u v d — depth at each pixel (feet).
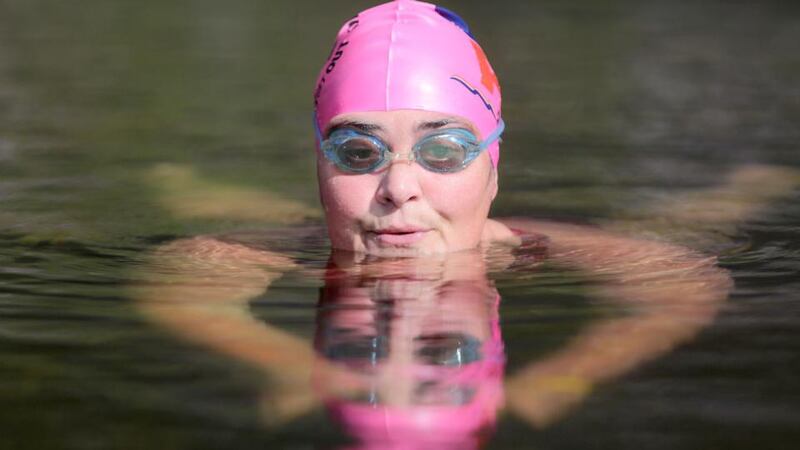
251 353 8.72
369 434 7.08
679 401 7.67
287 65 31.09
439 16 13.51
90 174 17.81
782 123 22.35
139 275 11.60
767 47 35.24
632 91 26.71
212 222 14.98
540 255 12.68
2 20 42.42
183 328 9.44
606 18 45.03
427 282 11.19
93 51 33.60
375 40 12.78
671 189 16.96
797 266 11.98
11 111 23.50
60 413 7.46
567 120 22.91
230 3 50.83
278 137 21.35
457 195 12.25
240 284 11.17
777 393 7.80
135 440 6.97
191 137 21.18
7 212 15.06
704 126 22.11
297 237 14.07
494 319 9.74
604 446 6.89
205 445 6.89
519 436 7.07
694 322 9.59
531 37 38.27
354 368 8.36
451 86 12.44
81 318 9.78
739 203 16.01
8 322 9.64
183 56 32.81
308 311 10.02
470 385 7.98
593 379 8.14
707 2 52.54
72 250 12.94
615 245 13.37
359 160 12.10
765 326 9.44
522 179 17.79
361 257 12.35
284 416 7.38
